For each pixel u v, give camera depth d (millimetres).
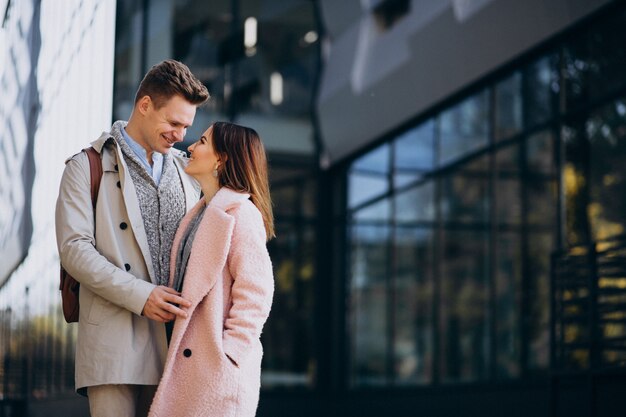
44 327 10812
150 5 13094
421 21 13703
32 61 10648
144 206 3887
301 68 16469
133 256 3830
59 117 9672
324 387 16469
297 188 16703
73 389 9578
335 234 16750
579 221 12188
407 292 15516
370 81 15281
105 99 7586
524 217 13258
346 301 16531
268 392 16250
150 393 3889
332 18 15742
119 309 3723
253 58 16141
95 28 7832
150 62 13055
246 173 3840
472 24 12789
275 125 16359
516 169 13406
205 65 15664
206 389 3590
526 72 13141
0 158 12930
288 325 16500
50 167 10172
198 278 3654
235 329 3643
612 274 9180
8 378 12656
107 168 3859
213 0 15617
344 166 16766
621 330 10773
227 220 3678
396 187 15836
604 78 11734
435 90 14414
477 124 14188
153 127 3816
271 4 16125
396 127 15562
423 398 14781
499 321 13711
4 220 13406
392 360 15664
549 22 12039
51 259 10148
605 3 11320
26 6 10312
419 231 15359
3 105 11555
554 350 9875
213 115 15844
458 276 14531
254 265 3717
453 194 14695
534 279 13055
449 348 14625
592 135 11984
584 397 10547
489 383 13758
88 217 3783
